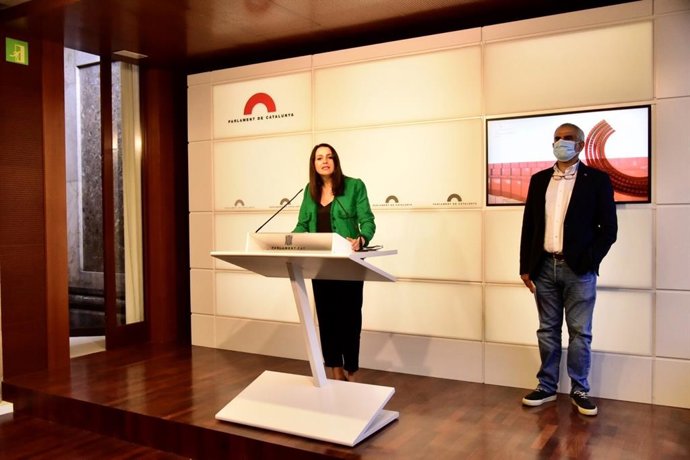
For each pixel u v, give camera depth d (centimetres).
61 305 459
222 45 488
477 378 405
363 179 443
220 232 513
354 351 360
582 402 334
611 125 360
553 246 335
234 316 509
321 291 360
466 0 395
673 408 345
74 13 404
